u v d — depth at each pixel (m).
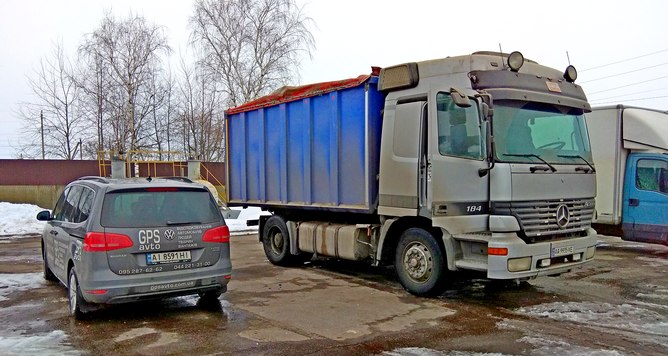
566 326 5.74
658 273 9.06
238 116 11.17
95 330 5.59
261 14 27.38
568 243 6.67
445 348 4.99
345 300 7.01
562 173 6.80
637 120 10.95
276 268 9.73
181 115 31.25
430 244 6.98
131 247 5.73
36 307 6.60
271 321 5.96
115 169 21.92
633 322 5.90
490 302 6.88
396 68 7.40
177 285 5.96
